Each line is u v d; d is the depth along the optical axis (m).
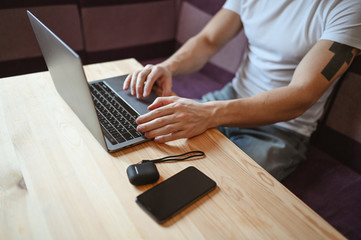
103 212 0.50
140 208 0.51
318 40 0.89
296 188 0.93
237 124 0.80
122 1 1.58
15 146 0.62
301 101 0.81
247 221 0.50
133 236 0.46
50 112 0.73
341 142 1.14
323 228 0.50
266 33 1.05
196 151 0.65
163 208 0.50
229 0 1.19
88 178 0.56
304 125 1.07
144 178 0.55
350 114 1.08
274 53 1.04
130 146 0.65
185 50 1.16
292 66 1.00
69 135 0.66
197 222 0.49
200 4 1.60
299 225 0.50
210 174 0.60
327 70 0.82
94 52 1.64
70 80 0.59
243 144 0.96
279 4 1.00
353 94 1.06
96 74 0.92
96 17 1.55
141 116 0.69
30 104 0.76
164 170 0.60
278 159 0.93
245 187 0.57
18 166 0.57
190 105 0.73
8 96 0.78
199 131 0.71
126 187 0.55
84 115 0.64
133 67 0.99
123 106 0.77
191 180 0.56
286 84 1.04
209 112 0.74
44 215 0.49
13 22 1.35
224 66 1.56
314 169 1.02
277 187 0.58
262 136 1.01
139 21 1.69
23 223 0.47
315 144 1.25
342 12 0.83
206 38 1.21
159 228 0.48
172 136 0.67
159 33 1.80
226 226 0.49
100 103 0.77
